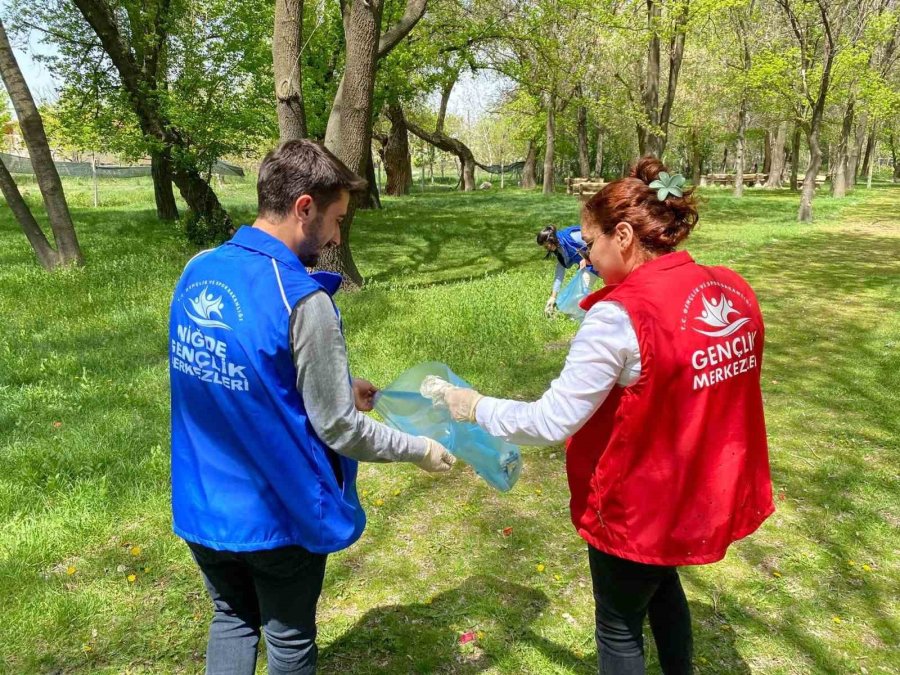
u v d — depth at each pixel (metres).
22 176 30.53
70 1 12.45
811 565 3.04
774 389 5.25
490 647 2.52
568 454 1.73
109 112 12.60
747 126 35.75
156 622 2.62
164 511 3.34
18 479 3.54
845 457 4.09
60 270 9.05
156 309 7.23
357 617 2.70
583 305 1.66
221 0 12.78
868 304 8.18
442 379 2.07
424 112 38.56
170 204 17.06
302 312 1.45
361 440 1.53
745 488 1.70
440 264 11.35
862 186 40.41
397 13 17.23
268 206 1.55
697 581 2.93
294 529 1.55
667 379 1.51
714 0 15.70
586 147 35.84
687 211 1.64
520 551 3.16
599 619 1.83
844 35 18.55
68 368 5.29
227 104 12.95
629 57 20.12
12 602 2.68
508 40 18.95
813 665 2.46
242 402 1.48
